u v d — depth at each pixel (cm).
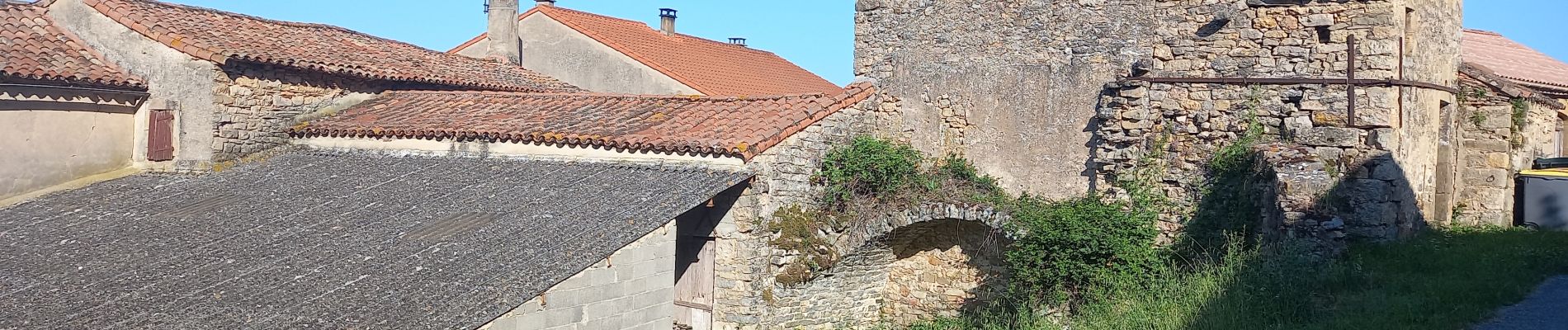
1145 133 1552
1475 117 1791
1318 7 1458
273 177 1631
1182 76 1541
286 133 1788
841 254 1573
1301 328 1110
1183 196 1517
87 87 1636
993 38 1694
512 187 1459
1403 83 1443
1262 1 1492
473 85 2019
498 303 1141
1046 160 1647
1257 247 1316
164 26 1711
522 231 1301
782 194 1512
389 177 1574
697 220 1536
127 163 1723
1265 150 1435
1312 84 1457
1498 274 1248
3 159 1564
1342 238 1307
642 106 1664
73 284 1230
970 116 1711
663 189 1396
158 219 1473
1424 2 1570
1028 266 1480
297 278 1207
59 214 1520
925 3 1752
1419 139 1572
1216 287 1247
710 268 1527
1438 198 1769
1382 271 1267
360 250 1281
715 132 1510
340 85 1866
